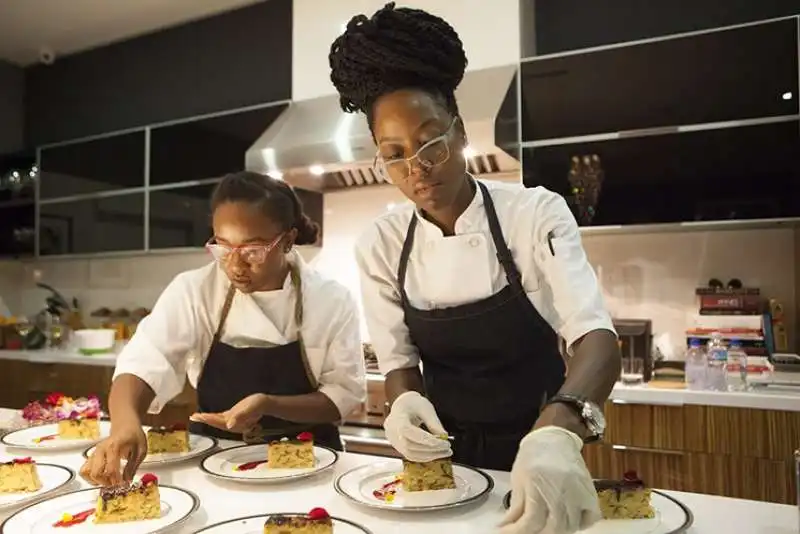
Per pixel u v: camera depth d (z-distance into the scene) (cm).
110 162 373
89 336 347
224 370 144
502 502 96
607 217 253
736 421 210
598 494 87
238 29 361
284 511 96
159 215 353
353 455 126
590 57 257
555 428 74
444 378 124
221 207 132
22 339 382
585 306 98
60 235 390
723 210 238
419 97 96
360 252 126
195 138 342
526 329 114
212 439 138
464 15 278
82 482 112
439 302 117
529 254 111
